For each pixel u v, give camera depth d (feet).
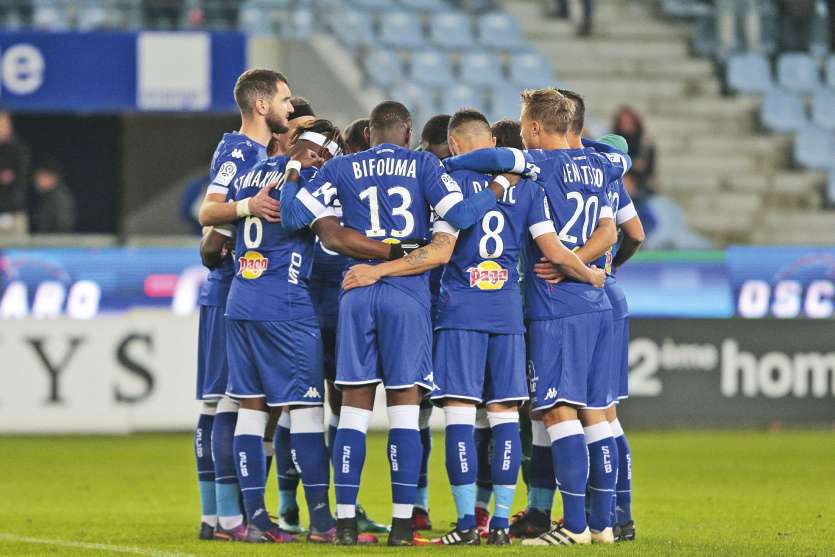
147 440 151.94
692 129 232.32
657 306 172.04
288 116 79.66
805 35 245.04
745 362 160.86
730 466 127.54
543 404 73.26
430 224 74.13
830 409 161.38
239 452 75.66
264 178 75.61
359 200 72.74
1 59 181.57
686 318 160.25
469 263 73.46
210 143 199.93
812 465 128.47
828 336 161.38
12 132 195.62
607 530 74.64
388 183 72.64
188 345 151.33
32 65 181.78
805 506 98.73
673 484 113.60
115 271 178.40
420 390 73.67
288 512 82.89
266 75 78.07
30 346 148.77
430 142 82.48
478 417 82.94
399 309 72.13
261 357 74.74
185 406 151.12
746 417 160.86
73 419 149.28
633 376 159.53
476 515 83.10
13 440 151.84
